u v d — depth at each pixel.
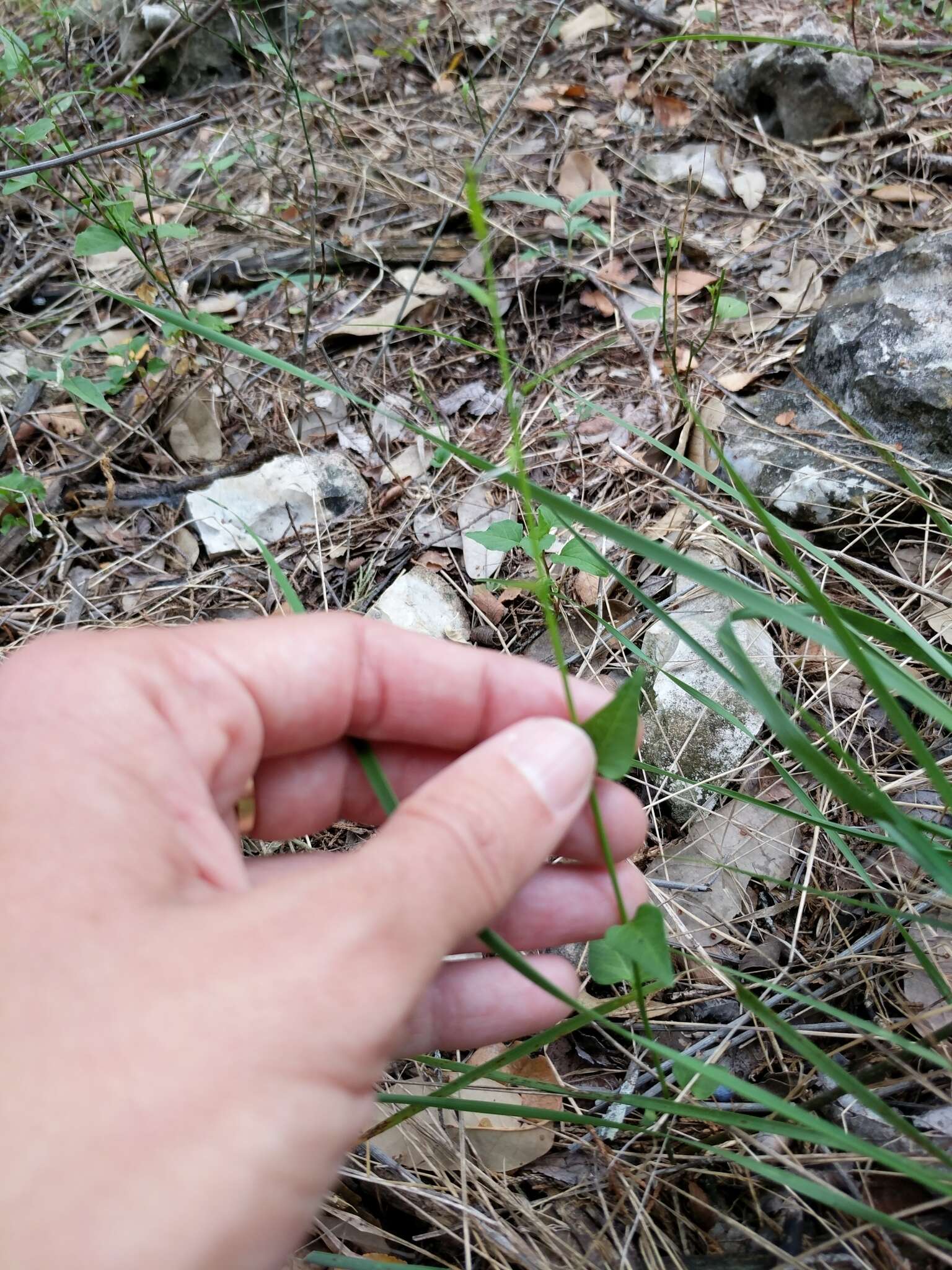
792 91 0.59
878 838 0.24
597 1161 0.26
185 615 0.41
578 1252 0.24
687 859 0.29
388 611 0.38
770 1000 0.28
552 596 0.37
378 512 0.44
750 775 0.33
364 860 0.18
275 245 0.58
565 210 0.47
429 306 0.52
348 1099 0.17
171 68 0.74
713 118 0.63
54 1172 0.15
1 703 0.20
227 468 0.46
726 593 0.19
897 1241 0.22
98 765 0.19
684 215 0.49
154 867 0.18
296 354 0.51
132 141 0.42
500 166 0.62
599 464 0.43
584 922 0.25
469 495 0.43
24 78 0.57
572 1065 0.28
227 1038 0.16
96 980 0.16
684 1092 0.23
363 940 0.17
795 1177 0.20
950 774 0.32
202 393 0.48
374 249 0.55
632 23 0.72
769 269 0.52
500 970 0.25
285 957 0.17
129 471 0.47
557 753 0.19
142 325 0.54
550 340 0.50
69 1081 0.15
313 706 0.24
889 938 0.28
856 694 0.35
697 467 0.27
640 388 0.46
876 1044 0.24
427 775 0.26
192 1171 0.15
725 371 0.47
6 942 0.17
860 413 0.41
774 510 0.39
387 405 0.48
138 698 0.21
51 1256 0.14
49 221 0.61
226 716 0.22
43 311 0.56
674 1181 0.24
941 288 0.41
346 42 0.74
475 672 0.25
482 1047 0.28
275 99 0.71
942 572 0.36
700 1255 0.23
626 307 0.51
